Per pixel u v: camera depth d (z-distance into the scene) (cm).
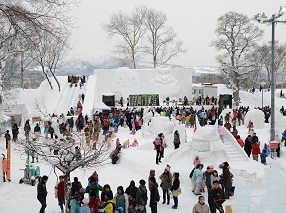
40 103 5397
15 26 1675
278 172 1111
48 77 5959
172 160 2522
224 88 7219
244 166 2350
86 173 2458
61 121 3897
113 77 5891
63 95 5478
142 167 2483
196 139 2447
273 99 2734
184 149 2527
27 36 1645
